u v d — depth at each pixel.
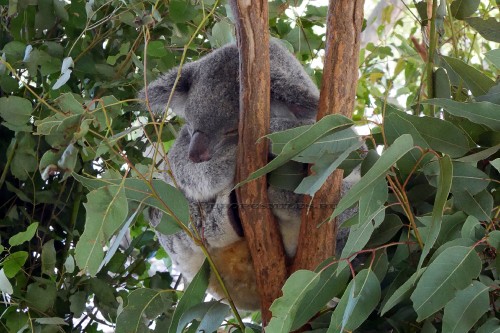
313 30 4.78
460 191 2.63
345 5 2.73
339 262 2.50
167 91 3.77
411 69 5.11
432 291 2.36
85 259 2.55
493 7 3.83
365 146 3.07
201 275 2.99
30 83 4.01
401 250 2.73
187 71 3.79
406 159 2.61
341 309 2.46
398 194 2.61
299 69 3.70
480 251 2.60
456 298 2.42
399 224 2.75
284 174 2.86
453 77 3.24
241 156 2.83
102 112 3.04
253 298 3.36
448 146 2.63
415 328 2.67
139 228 4.24
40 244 3.60
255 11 2.75
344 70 2.74
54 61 3.61
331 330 2.47
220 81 3.57
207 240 3.28
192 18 3.76
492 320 2.47
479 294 2.43
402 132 2.54
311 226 2.78
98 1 3.81
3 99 3.34
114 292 3.62
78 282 3.47
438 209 2.33
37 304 3.29
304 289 2.44
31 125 3.58
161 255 4.31
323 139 2.57
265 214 2.83
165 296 2.98
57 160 2.78
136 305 2.89
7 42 3.93
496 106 2.60
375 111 3.31
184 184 3.45
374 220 2.54
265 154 2.81
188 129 3.64
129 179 2.81
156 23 3.87
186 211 2.85
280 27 4.39
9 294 3.27
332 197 2.77
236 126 3.52
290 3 4.21
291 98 3.42
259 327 3.08
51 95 3.60
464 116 2.62
